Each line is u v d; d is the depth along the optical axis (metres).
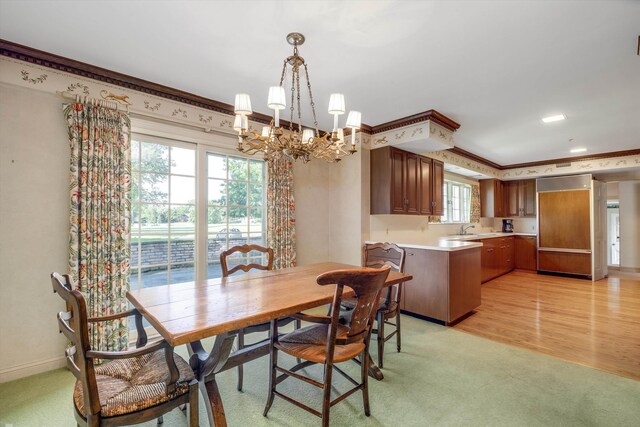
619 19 1.75
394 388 2.03
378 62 2.26
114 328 2.40
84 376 1.09
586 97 2.88
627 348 2.64
